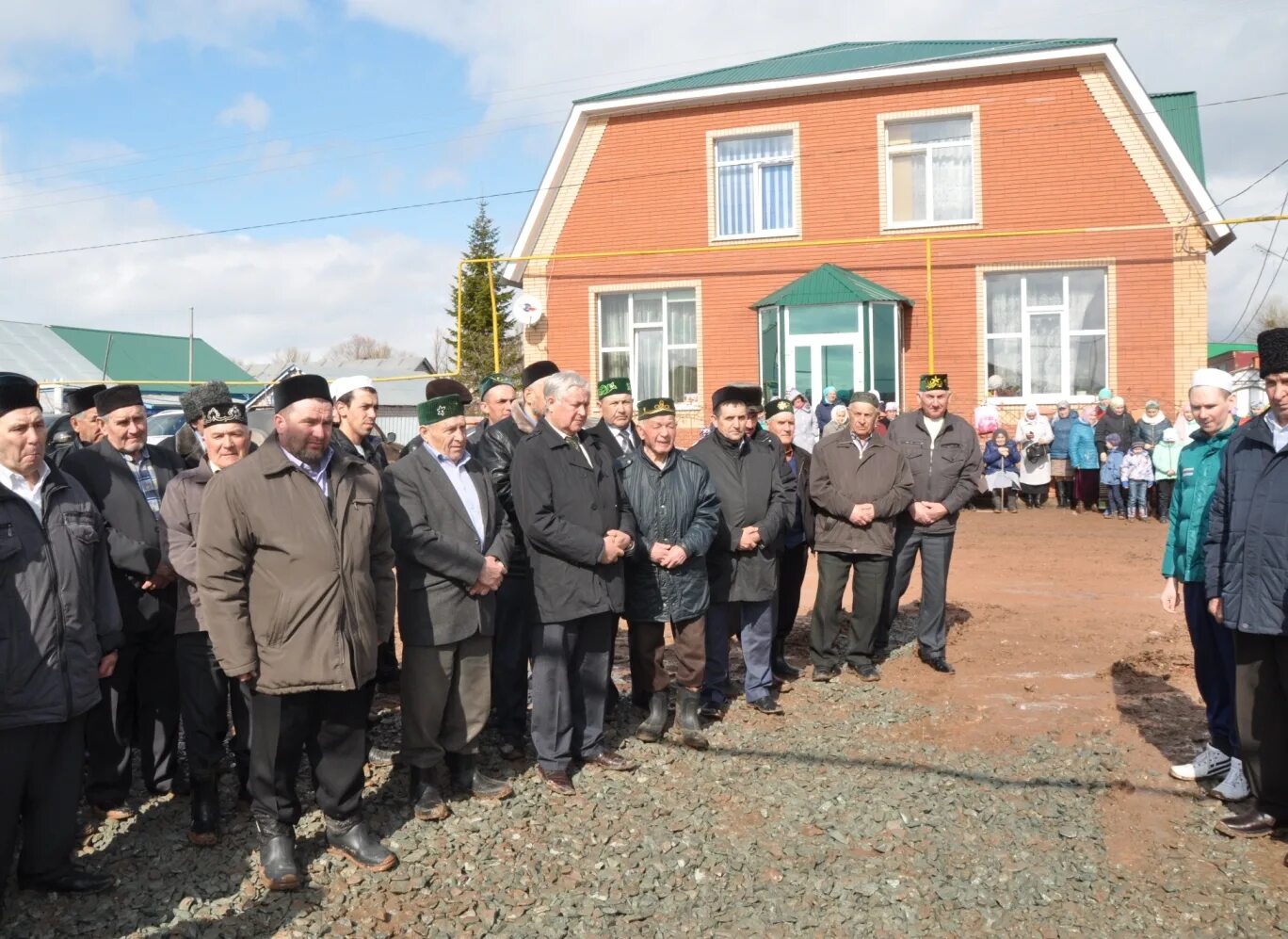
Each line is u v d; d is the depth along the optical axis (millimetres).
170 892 4117
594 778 5312
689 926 3908
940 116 18188
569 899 4086
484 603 4914
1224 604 4547
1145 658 7410
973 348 18078
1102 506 16703
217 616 4062
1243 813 4676
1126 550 12352
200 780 4531
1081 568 11219
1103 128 17406
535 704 5145
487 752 5727
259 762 4180
